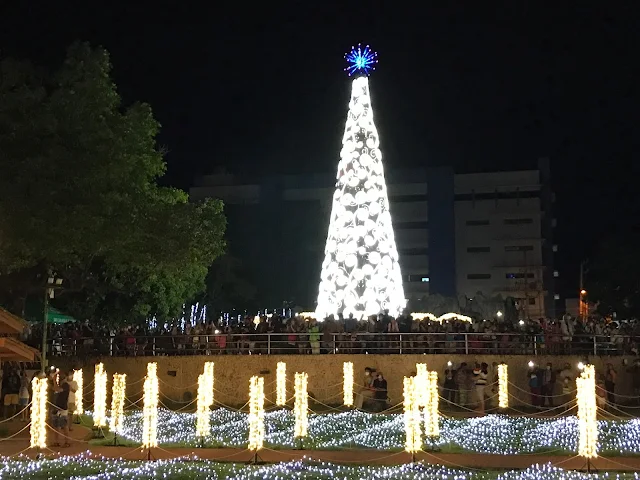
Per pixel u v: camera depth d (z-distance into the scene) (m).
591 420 17.20
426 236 95.62
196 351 32.41
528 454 19.81
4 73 32.09
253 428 18.70
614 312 62.06
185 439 22.61
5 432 24.08
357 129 37.94
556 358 30.73
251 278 80.94
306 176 96.88
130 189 33.25
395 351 31.53
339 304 36.56
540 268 93.81
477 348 31.11
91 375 32.09
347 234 36.97
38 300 40.69
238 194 97.44
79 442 21.80
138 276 38.38
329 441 22.03
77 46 33.00
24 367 28.27
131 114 35.25
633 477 16.34
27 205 29.53
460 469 17.64
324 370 30.97
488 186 96.00
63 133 31.36
